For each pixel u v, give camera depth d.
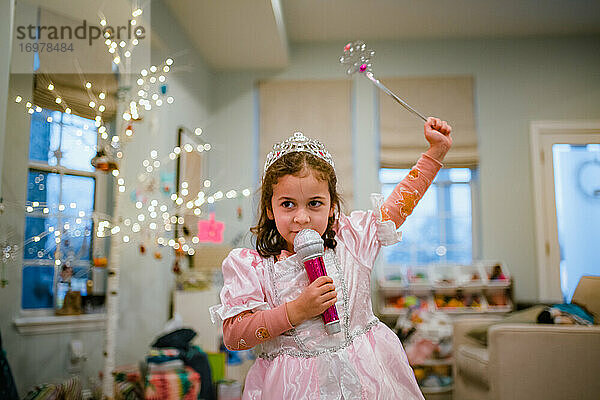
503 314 4.71
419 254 5.25
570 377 2.51
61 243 3.03
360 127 5.37
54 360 2.90
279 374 0.97
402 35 5.38
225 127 5.46
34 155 2.82
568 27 5.21
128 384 2.84
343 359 0.98
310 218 1.02
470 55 5.45
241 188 5.35
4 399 2.17
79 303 3.06
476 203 5.29
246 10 4.08
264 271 1.05
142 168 3.49
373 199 1.17
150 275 3.51
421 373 3.75
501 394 2.56
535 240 5.17
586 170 5.26
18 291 2.76
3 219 2.65
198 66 4.93
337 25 5.14
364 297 1.07
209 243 4.55
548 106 5.35
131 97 3.28
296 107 5.43
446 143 1.22
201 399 2.91
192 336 3.09
